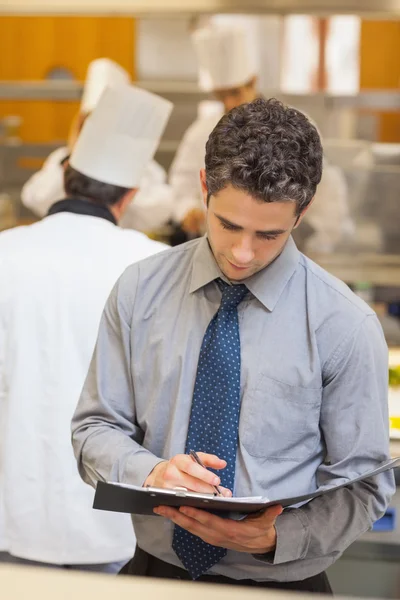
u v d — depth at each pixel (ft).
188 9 6.23
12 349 6.44
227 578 4.85
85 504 6.61
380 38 19.36
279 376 4.50
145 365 4.73
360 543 7.12
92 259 6.51
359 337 4.45
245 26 18.40
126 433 4.89
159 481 4.36
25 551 6.66
